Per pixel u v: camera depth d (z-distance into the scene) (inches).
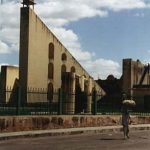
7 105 971.9
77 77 1473.9
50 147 680.4
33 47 2124.8
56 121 1032.2
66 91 1241.4
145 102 1689.2
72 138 860.6
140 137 910.4
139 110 1465.3
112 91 2591.0
